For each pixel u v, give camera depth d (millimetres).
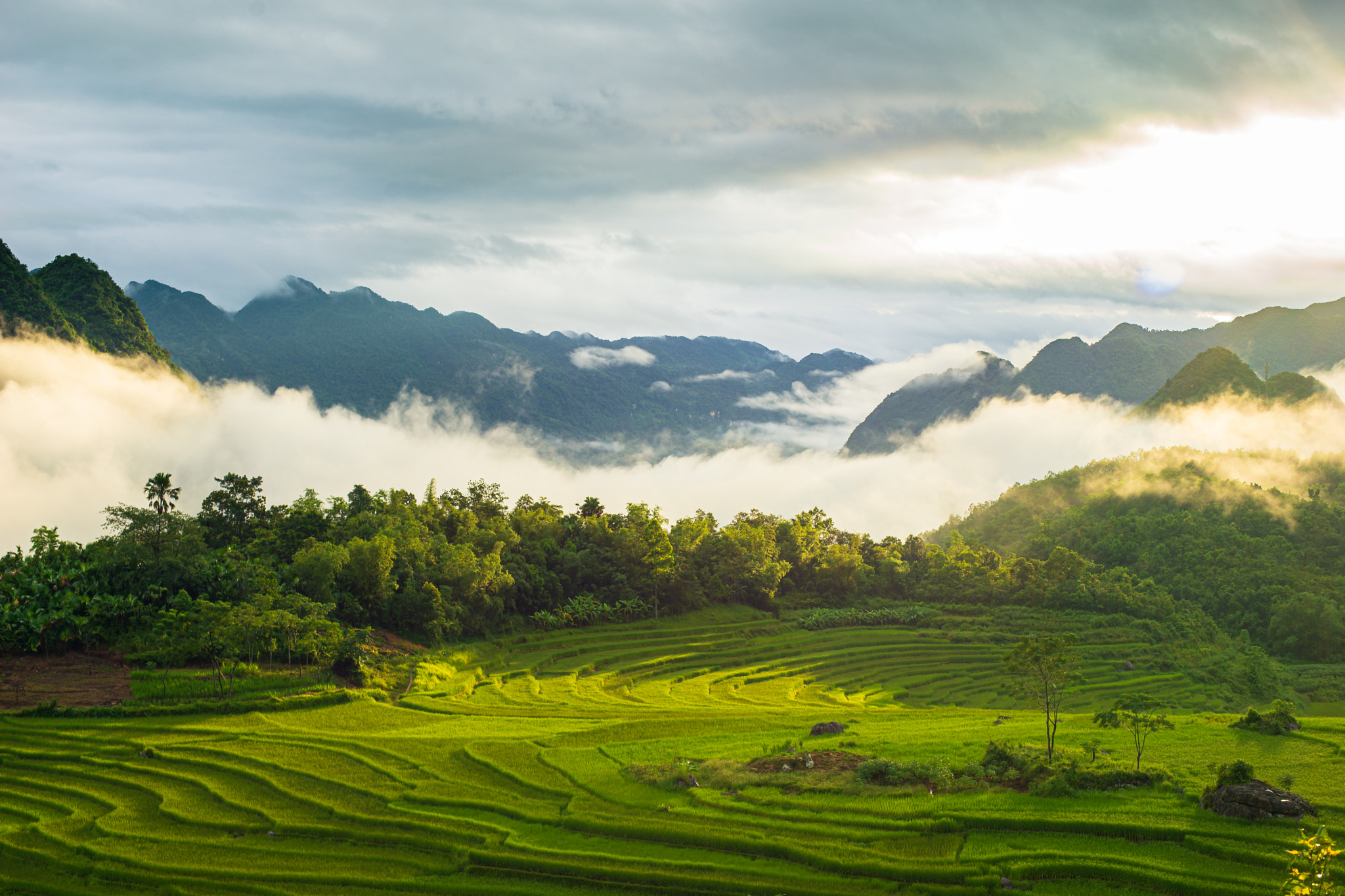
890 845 51031
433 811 60312
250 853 55781
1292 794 50625
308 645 100438
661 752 71125
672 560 167875
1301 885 32812
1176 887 44781
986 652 155250
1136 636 166625
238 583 118188
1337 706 143750
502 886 50500
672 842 53844
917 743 69062
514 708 94875
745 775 62031
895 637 163875
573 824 56938
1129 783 56281
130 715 84812
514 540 164250
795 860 50625
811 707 104375
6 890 52219
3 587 104000
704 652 145250
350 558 125875
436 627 127312
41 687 92125
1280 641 178375
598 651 141250
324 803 62062
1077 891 45781
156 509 123688
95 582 109688
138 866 53969
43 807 63750
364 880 51750
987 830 52250
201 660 104688
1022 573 197125
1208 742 64875
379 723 85312
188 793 65562
